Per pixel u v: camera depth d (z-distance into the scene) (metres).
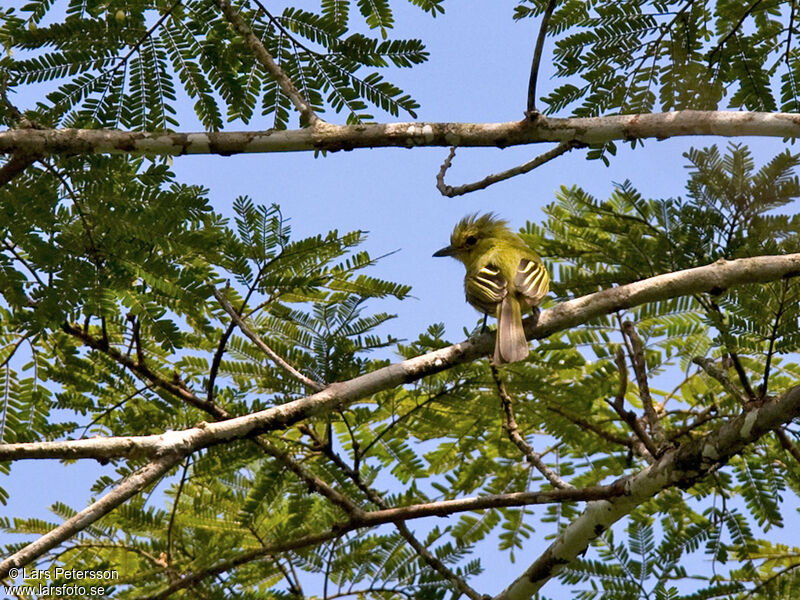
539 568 10.95
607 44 10.46
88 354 11.21
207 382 11.20
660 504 12.77
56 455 8.04
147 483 8.37
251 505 10.74
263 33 10.19
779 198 9.81
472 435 11.72
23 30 9.56
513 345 9.92
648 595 11.55
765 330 9.82
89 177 8.88
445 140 9.68
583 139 9.54
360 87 10.27
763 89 10.90
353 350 10.67
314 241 10.25
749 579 11.83
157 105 10.11
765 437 11.90
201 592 10.83
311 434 11.16
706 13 10.63
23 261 9.09
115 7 9.76
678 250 10.52
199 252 9.45
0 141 8.91
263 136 9.62
